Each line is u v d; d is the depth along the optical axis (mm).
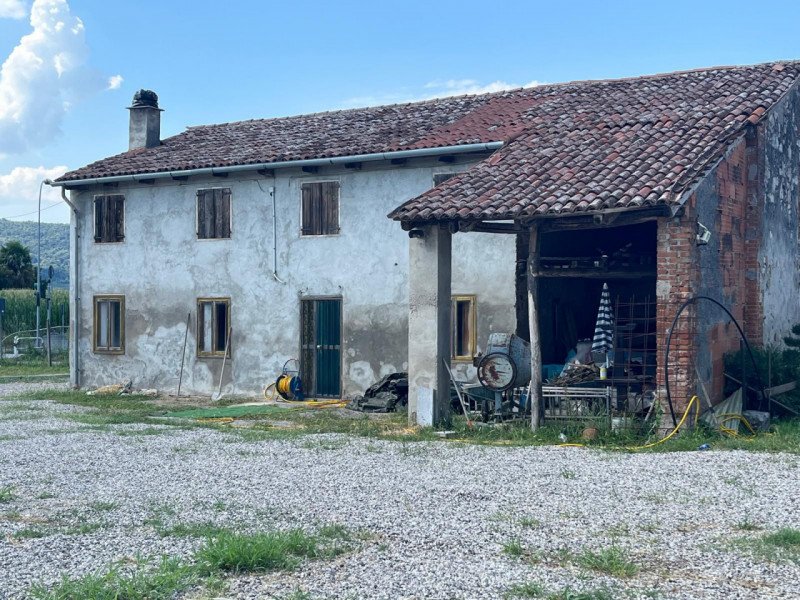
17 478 10234
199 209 20703
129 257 21594
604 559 6594
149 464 11109
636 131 15375
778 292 17094
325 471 10516
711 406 13406
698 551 6926
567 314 18219
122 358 21688
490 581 6188
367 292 18734
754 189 15680
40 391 21641
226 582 6223
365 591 6004
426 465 10875
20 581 6273
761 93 15875
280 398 19250
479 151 17062
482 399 15133
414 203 14500
